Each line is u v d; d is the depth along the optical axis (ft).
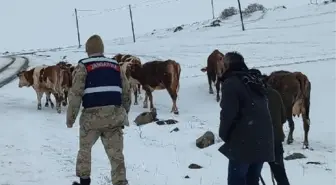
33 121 44.27
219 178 27.89
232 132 18.93
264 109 19.02
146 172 28.71
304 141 37.96
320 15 183.01
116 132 19.93
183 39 170.19
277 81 39.04
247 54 112.57
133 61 59.98
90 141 19.65
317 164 31.94
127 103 20.43
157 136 40.57
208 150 35.04
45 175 25.49
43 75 53.01
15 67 113.60
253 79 19.04
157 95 66.13
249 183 20.81
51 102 56.59
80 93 19.43
